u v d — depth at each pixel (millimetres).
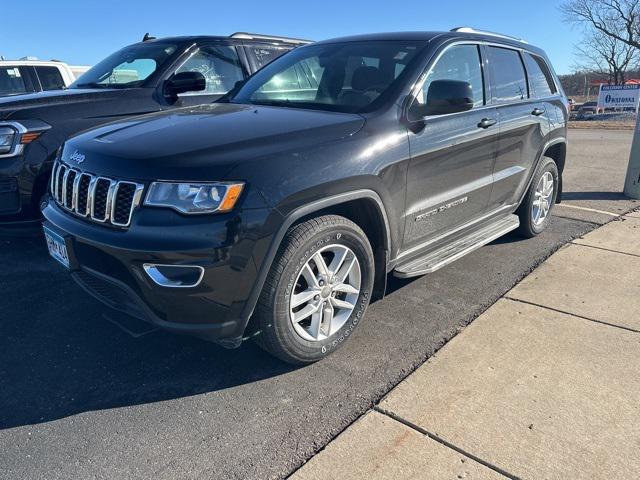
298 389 2832
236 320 2658
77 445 2428
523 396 2740
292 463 2318
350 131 3027
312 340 2973
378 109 3268
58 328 3451
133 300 2662
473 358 3094
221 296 2561
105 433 2508
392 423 2549
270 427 2543
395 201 3234
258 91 4070
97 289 2924
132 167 2633
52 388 2844
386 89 3416
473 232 4328
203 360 3105
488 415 2598
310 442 2441
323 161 2803
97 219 2750
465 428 2510
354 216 3240
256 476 2250
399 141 3215
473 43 4145
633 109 31641
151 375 2965
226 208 2490
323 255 3111
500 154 4312
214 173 2514
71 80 10047
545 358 3088
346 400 2736
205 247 2463
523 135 4621
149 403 2725
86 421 2590
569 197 7355
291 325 2842
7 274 4277
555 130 5211
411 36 3932
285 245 2715
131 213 2590
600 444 2402
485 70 4227
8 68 9188
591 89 62562
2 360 3090
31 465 2307
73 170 2965
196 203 2490
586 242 5195
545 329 3426
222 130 2926
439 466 2279
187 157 2590
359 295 3186
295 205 2660
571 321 3531
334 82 3705
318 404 2707
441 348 3211
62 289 4016
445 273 4363
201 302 2547
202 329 2619
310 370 3004
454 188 3809
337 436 2473
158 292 2529
